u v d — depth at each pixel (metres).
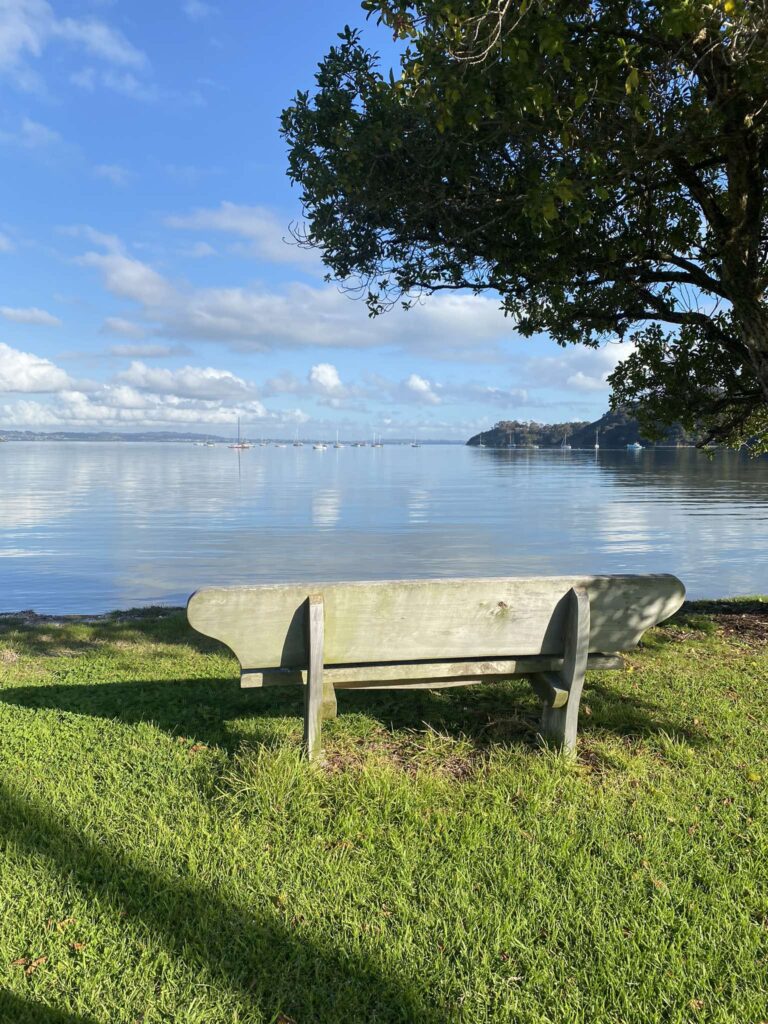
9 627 8.28
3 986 1.99
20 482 59.06
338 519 30.36
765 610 8.02
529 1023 1.90
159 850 2.65
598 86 4.94
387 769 3.29
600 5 4.95
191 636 7.61
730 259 6.00
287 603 3.27
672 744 3.73
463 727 4.04
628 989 2.03
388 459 162.38
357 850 2.69
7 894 2.38
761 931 2.27
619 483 60.03
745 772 3.41
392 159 5.86
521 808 3.01
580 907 2.38
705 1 3.86
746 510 34.69
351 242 6.75
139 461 130.75
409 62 4.82
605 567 17.91
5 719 4.18
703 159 6.12
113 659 6.25
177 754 3.58
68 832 2.78
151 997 1.96
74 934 2.22
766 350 6.09
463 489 52.78
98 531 25.48
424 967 2.10
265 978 2.06
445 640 3.44
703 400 7.95
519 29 4.22
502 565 18.09
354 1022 1.91
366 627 3.35
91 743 3.77
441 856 2.66
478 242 6.27
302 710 4.41
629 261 6.72
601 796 3.10
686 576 16.95
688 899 2.42
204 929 2.25
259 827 2.81
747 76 4.57
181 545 21.73
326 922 2.29
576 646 3.42
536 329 7.86
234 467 105.38
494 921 2.29
